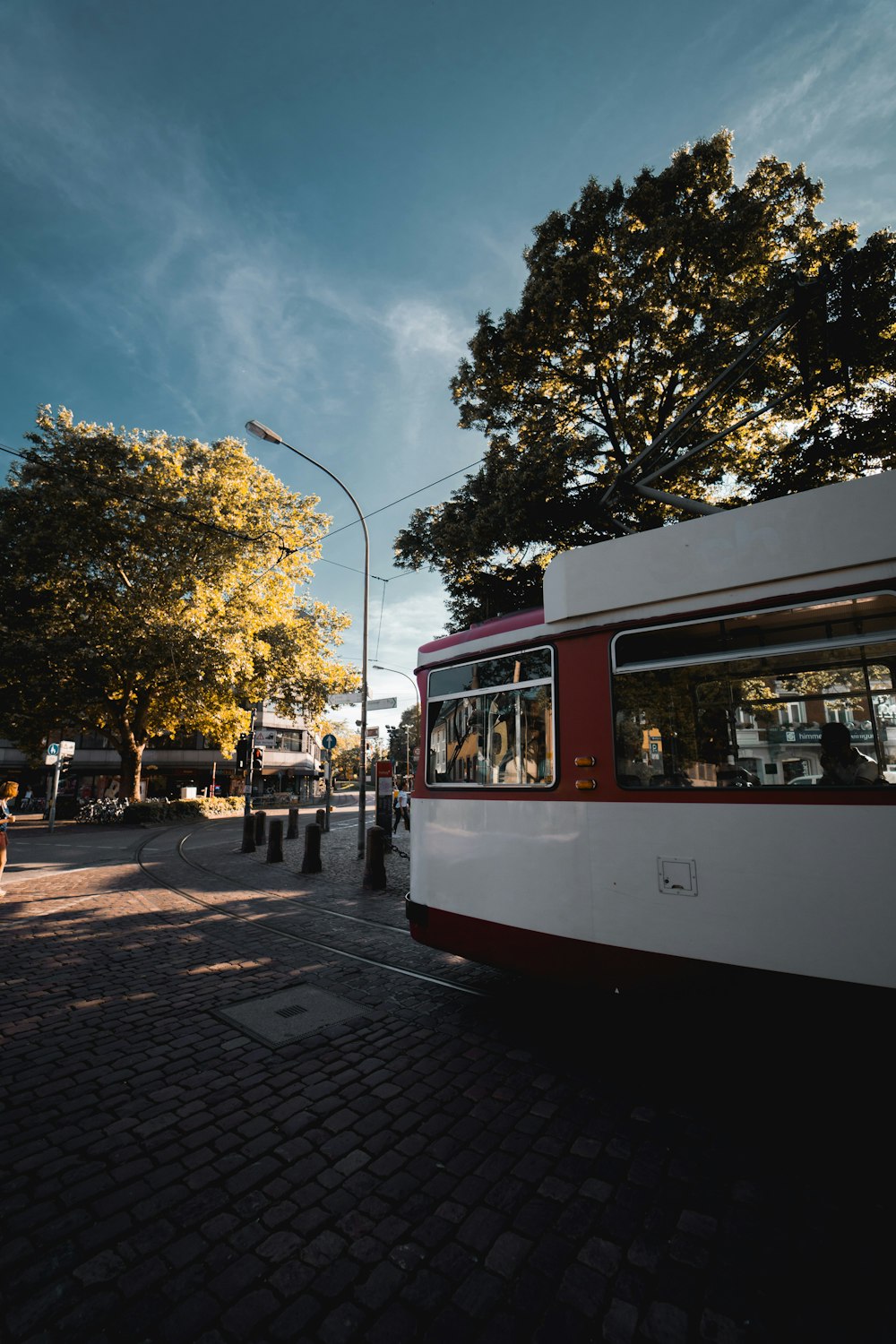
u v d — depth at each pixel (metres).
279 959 6.12
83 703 23.88
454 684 5.01
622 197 11.69
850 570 3.26
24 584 23.36
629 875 3.72
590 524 12.31
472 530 12.18
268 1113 3.33
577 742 4.05
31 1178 2.79
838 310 10.02
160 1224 2.50
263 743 22.89
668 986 3.51
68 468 21.56
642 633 3.89
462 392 14.04
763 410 10.09
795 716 3.33
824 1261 2.30
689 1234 2.44
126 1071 3.81
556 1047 4.14
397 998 5.06
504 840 4.39
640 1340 1.98
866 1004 2.95
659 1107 3.39
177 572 23.00
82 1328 2.02
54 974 5.65
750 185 11.31
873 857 3.01
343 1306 2.11
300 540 25.97
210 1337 1.99
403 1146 3.03
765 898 3.25
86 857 14.17
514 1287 2.19
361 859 13.71
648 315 11.63
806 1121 3.24
